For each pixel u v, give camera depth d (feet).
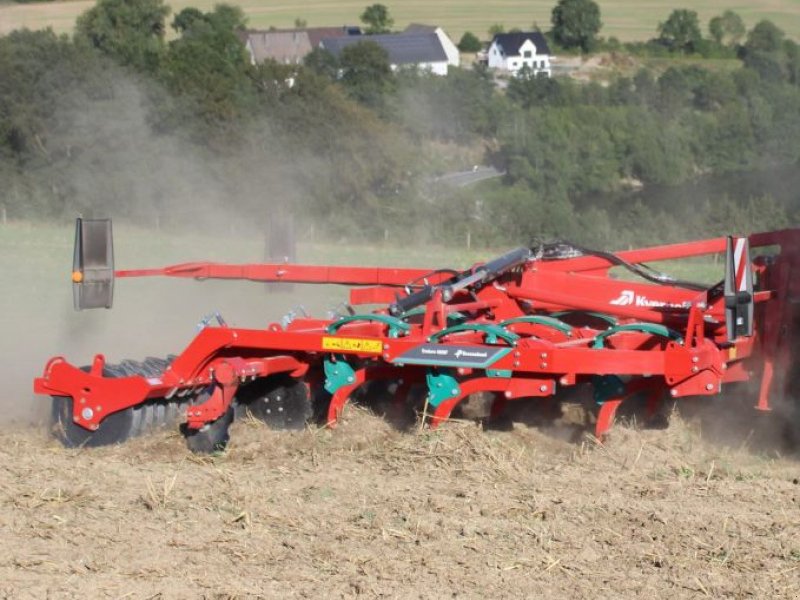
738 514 31.14
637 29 423.23
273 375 39.34
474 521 30.32
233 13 379.55
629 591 26.17
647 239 203.72
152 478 34.04
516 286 42.60
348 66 282.97
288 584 26.30
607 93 282.56
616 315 40.32
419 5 481.05
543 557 27.94
